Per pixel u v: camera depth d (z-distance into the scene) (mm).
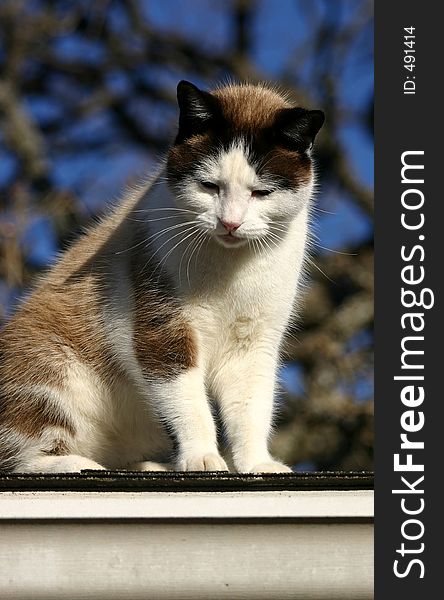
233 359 5727
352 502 3551
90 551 3535
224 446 5754
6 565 3521
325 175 13859
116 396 5836
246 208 5191
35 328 5883
